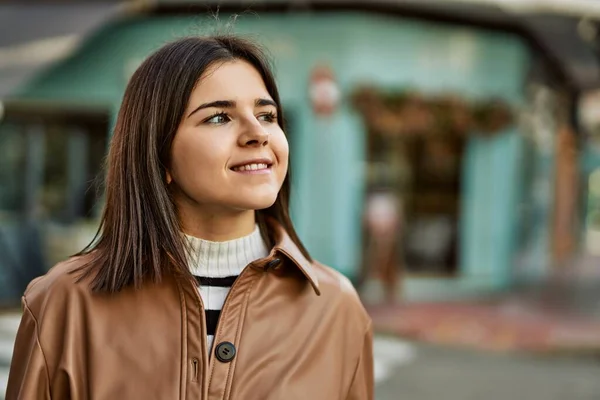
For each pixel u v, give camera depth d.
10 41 8.39
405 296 10.00
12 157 9.64
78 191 9.79
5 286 8.91
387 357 7.23
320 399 1.60
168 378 1.51
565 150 12.64
